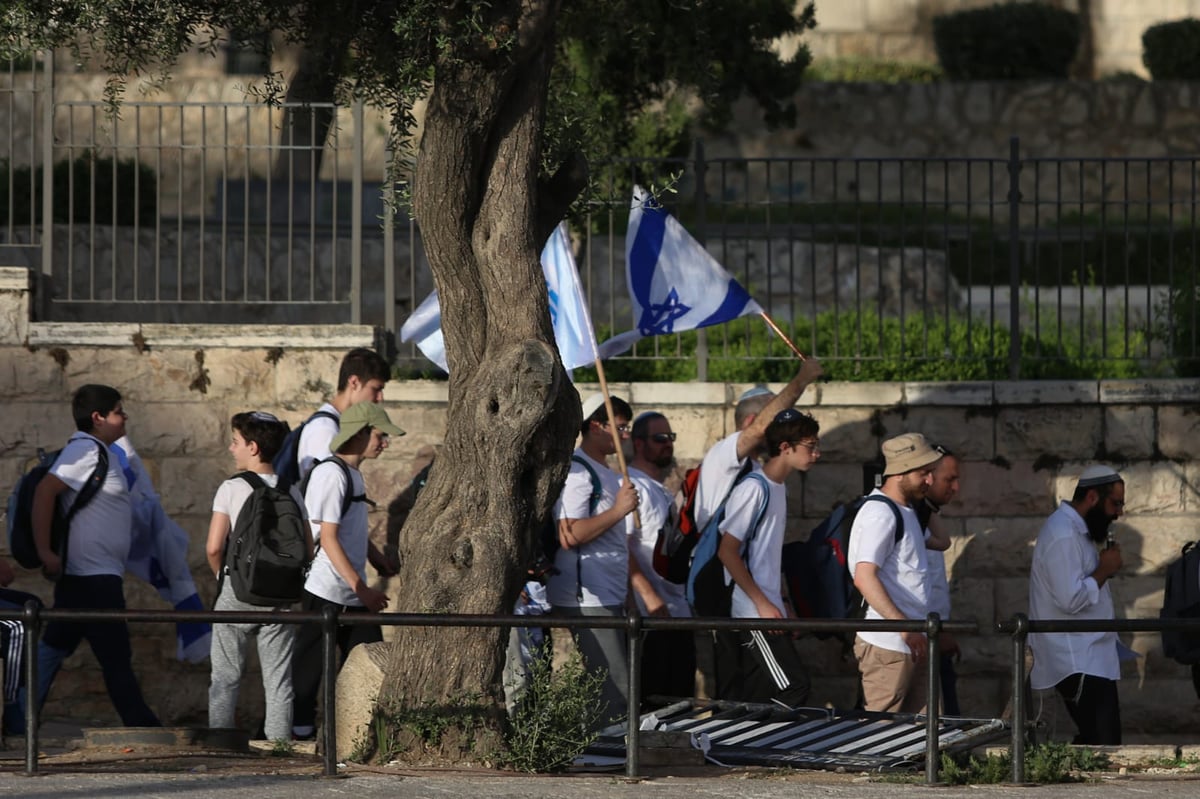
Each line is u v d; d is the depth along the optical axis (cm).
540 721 1502
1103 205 2338
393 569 2136
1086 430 2261
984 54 4928
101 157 2961
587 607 1802
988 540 2258
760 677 1864
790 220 2342
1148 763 1572
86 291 2639
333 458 1788
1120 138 4588
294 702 1866
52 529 1802
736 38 2652
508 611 1515
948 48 4988
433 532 1511
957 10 5088
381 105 1636
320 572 1805
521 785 1322
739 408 2077
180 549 2031
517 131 1522
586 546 1812
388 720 1502
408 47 1537
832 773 1540
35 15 1527
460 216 1521
